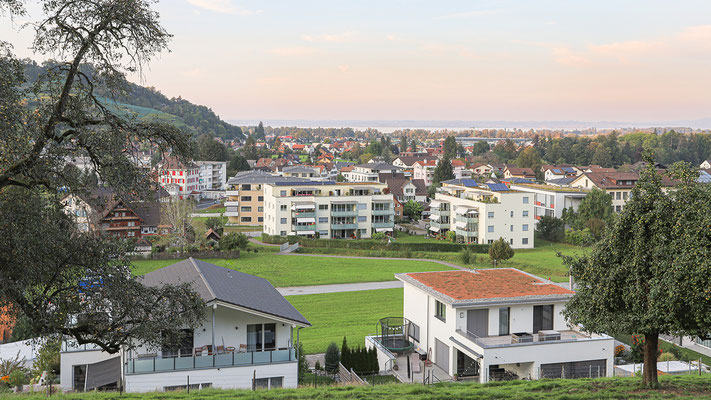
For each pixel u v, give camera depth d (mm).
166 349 28188
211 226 109875
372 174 182250
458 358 34719
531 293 35875
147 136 16891
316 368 35750
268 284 38500
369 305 61438
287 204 114562
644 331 20188
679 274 18328
